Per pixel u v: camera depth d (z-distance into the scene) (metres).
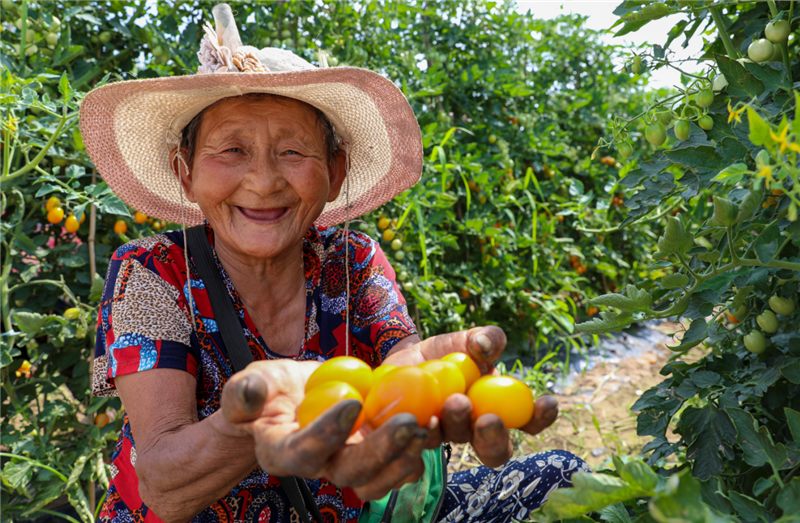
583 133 4.95
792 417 1.01
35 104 2.05
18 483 2.09
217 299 1.40
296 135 1.35
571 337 3.92
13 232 2.41
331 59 3.12
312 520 1.42
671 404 1.48
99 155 1.55
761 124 0.78
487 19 4.20
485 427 0.77
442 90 3.68
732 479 1.43
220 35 1.37
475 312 4.05
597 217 4.43
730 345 1.63
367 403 0.81
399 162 1.70
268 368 0.88
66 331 2.33
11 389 2.37
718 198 1.02
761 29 1.48
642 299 1.20
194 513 1.14
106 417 2.50
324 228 1.82
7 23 2.56
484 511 1.65
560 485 1.63
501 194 4.05
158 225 2.79
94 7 2.77
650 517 0.95
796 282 1.43
